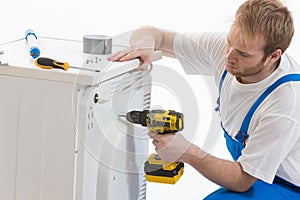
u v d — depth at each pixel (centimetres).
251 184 207
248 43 193
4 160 196
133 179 220
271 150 201
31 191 196
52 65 188
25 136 192
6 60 195
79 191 192
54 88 186
